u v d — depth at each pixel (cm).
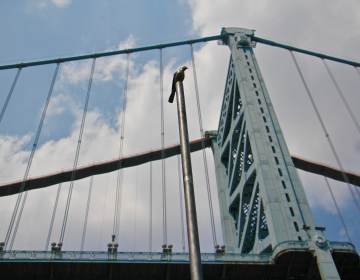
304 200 3928
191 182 964
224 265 3462
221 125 6300
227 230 5150
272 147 4394
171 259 3459
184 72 1199
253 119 4681
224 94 6231
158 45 6350
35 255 3288
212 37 6331
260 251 4016
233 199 5222
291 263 3447
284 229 3638
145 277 3425
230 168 5597
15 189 5456
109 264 3341
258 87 5088
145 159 6141
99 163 5831
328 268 3309
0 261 3209
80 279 3338
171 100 1234
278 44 6312
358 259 3528
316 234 3572
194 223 893
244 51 5731
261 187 4072
